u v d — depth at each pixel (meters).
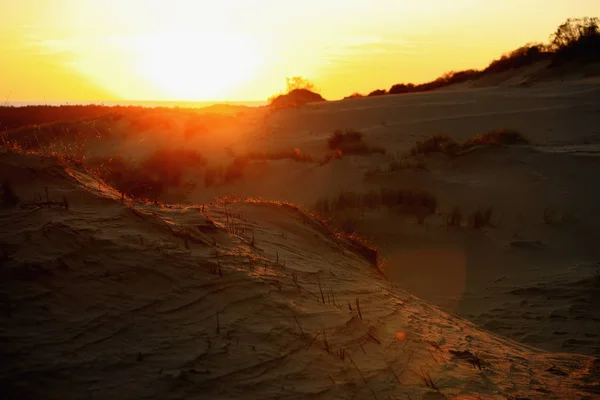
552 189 15.61
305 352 3.86
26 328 3.28
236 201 8.35
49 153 5.84
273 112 37.44
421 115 33.19
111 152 23.80
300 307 4.58
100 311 3.63
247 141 27.14
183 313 3.90
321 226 8.78
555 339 7.46
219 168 20.08
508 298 9.33
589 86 38.19
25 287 3.59
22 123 30.23
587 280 9.96
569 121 27.80
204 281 4.38
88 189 5.29
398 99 40.62
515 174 16.92
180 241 4.97
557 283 9.95
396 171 17.12
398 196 14.36
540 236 12.84
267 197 17.39
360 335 4.40
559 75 47.88
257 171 19.33
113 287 3.90
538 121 28.31
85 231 4.39
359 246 9.17
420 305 6.48
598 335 7.61
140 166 20.12
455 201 15.23
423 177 16.75
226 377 3.34
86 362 3.14
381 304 5.55
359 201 14.39
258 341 3.83
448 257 11.41
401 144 25.41
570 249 12.15
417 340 4.70
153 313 3.79
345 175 17.92
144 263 4.28
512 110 32.16
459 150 19.70
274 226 7.52
